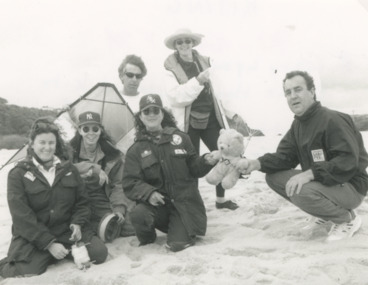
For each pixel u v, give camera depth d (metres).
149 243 3.44
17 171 2.97
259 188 5.20
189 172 3.34
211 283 2.47
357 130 3.07
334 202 2.99
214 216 4.08
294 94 3.01
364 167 3.02
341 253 2.75
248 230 3.49
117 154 3.72
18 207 2.91
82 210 3.12
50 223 3.03
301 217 3.69
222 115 4.35
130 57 4.58
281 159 3.26
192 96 4.04
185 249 3.14
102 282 2.64
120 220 3.48
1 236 3.84
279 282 2.39
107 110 4.20
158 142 3.31
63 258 3.17
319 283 2.36
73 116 4.03
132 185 3.29
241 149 3.25
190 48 4.26
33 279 2.78
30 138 3.01
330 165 2.87
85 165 3.45
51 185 3.01
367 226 3.21
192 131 4.29
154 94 3.38
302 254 2.78
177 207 3.25
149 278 2.62
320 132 2.97
